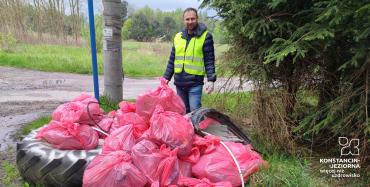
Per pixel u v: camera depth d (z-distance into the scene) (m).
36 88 12.45
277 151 5.48
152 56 26.00
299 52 4.75
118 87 8.11
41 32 32.69
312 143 5.57
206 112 4.68
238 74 5.92
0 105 9.22
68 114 4.44
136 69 19.42
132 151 3.77
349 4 4.45
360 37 4.34
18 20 31.38
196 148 4.08
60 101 10.03
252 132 5.87
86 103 4.69
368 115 4.76
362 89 4.84
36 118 7.77
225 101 6.41
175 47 6.11
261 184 4.15
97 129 4.60
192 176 4.04
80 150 4.19
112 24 7.86
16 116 7.95
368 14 4.31
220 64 6.10
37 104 9.48
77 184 3.97
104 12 7.86
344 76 5.20
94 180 3.58
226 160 4.04
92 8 7.14
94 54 7.34
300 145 5.73
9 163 5.07
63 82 14.16
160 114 4.05
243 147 4.33
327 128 5.39
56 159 3.99
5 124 7.24
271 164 4.70
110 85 8.05
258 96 5.69
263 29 5.29
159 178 3.65
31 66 18.61
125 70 18.92
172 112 4.17
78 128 4.27
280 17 5.48
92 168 3.66
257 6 5.48
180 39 6.06
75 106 4.55
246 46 5.91
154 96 4.49
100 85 13.62
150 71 19.23
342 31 4.83
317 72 5.67
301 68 5.65
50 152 4.11
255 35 5.48
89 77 16.11
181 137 3.94
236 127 5.03
